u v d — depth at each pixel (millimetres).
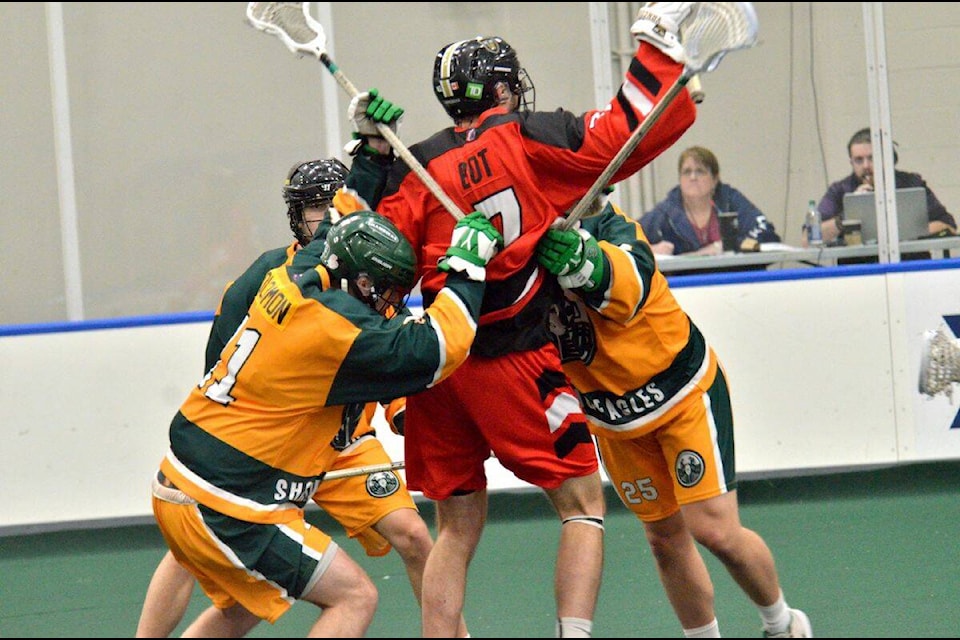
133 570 14578
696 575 10594
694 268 17625
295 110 22359
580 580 9500
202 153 22125
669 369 10047
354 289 9531
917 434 16391
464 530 10008
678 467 10133
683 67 9352
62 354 16312
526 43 22094
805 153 18812
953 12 16578
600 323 9961
